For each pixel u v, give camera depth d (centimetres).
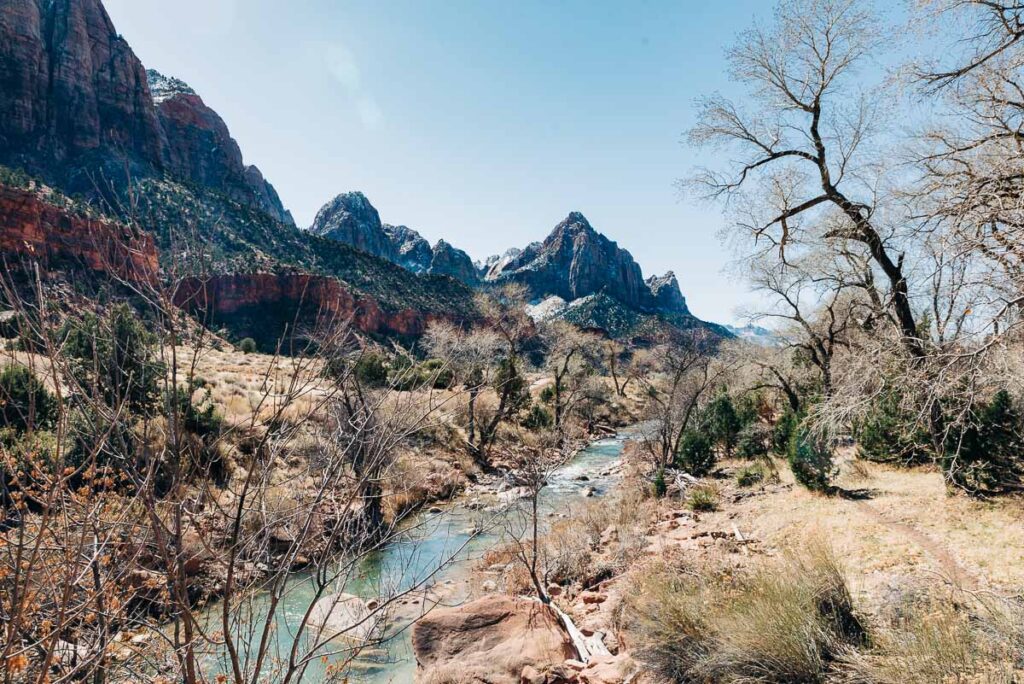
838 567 614
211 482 286
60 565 278
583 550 1090
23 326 228
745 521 1173
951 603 518
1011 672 377
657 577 680
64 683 285
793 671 475
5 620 244
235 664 278
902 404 854
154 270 253
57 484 240
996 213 608
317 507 312
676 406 2134
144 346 252
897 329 1075
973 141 755
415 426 346
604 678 567
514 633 696
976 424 991
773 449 1983
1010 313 645
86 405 249
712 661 511
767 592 553
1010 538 751
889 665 427
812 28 1130
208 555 316
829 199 1244
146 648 318
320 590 323
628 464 2312
